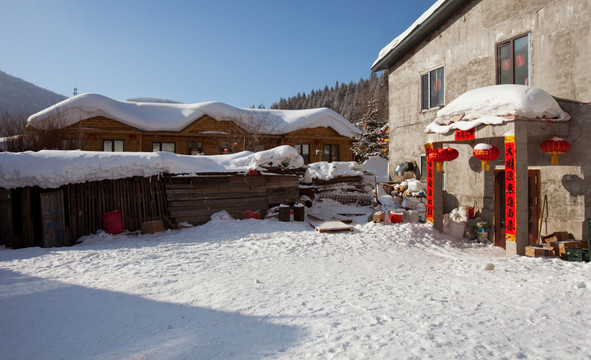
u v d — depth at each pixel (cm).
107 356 355
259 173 1292
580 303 460
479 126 894
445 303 475
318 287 570
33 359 355
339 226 1061
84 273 664
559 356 326
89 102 1995
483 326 394
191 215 1182
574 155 841
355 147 2769
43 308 490
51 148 1529
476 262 736
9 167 1010
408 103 1496
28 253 846
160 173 1148
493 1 1072
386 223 1174
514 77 1011
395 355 330
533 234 941
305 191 1462
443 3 1193
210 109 2277
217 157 1341
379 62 1622
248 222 1158
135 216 1127
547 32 909
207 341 380
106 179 1102
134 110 2239
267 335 389
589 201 812
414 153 1460
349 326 403
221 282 598
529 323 401
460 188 1184
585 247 786
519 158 808
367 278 625
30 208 1031
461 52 1199
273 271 672
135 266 708
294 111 2730
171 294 541
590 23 812
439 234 1088
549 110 816
